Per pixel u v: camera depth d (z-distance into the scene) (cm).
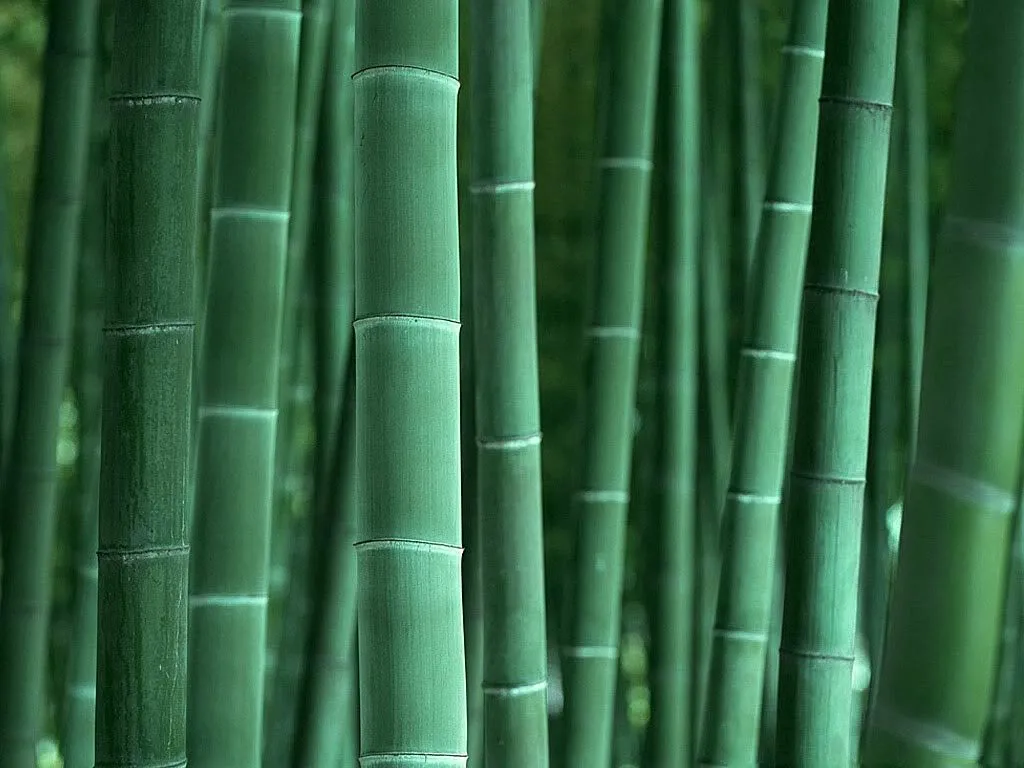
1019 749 496
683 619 572
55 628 728
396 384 376
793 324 457
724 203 657
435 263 377
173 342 371
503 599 409
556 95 857
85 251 612
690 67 547
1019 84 373
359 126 378
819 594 390
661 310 570
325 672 467
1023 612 496
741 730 459
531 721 408
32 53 923
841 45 388
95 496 577
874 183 389
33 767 511
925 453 377
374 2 377
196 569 417
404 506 376
